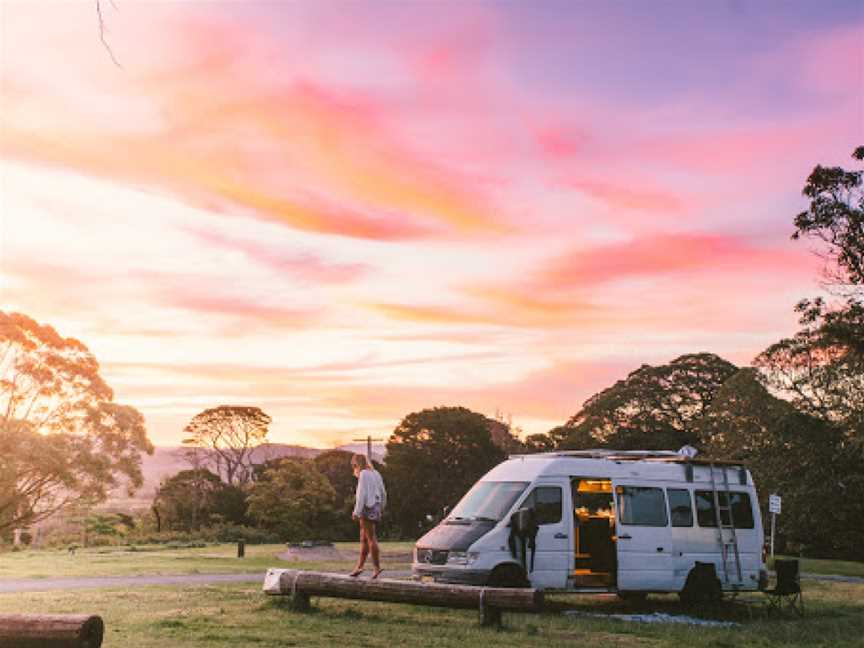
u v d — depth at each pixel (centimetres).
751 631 1363
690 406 7281
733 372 7306
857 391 4825
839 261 4506
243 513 7150
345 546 4219
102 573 2391
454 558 1498
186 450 9125
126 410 5006
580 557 1633
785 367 5122
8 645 746
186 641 1048
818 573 3591
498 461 7938
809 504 4819
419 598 1260
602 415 7375
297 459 6981
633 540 1647
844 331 4506
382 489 1391
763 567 1794
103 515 6888
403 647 1045
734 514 1794
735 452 5194
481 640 1117
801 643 1273
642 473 1706
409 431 7725
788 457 4959
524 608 1194
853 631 1410
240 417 9356
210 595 1599
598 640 1159
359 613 1327
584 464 1647
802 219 4441
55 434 4731
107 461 4722
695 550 1717
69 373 4891
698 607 1664
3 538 5188
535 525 1516
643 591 1639
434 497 7512
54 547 4947
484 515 1564
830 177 4356
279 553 3612
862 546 5225
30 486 4681
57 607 1403
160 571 2494
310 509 6019
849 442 4775
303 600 1363
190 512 7100
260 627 1177
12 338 4750
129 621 1220
